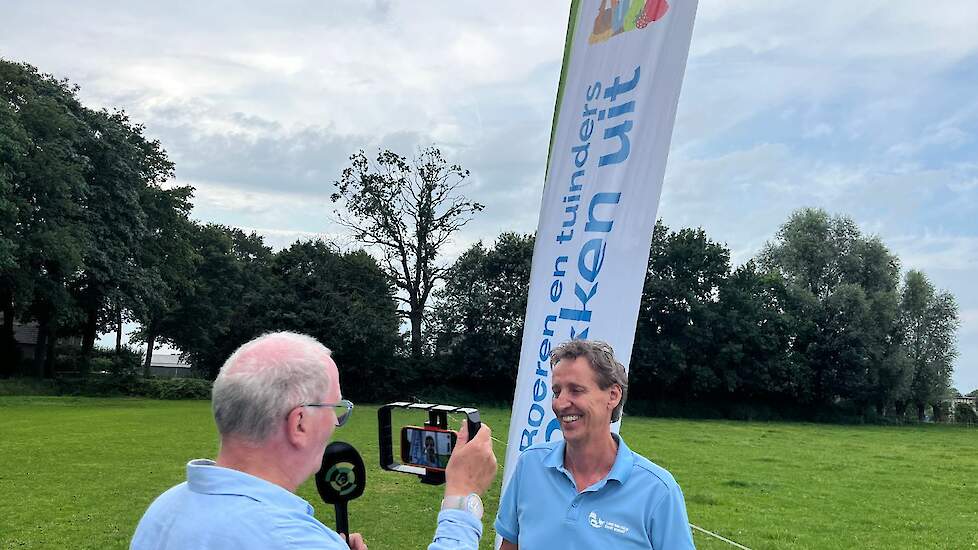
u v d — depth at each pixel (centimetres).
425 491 1697
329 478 279
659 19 662
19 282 4431
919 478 2500
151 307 5400
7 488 1617
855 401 7019
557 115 769
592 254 677
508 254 6350
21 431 2770
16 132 4194
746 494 2055
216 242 7081
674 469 2584
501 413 5606
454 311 6281
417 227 6144
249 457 217
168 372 9344
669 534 336
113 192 5044
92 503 1473
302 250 6259
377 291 6212
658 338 6681
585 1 743
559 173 739
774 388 6706
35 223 4525
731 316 6675
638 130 663
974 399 7481
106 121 5094
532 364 723
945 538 1561
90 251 4803
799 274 7288
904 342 7112
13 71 4628
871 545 1483
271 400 212
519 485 380
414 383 6188
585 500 348
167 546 204
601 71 710
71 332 5916
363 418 3862
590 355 356
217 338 6650
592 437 353
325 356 231
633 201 656
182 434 2784
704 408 6719
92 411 3831
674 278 6800
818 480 2388
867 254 7269
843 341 6900
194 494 212
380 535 1287
